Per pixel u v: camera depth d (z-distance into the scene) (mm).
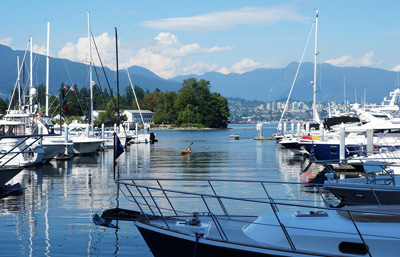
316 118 57500
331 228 9367
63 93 48750
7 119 36656
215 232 10359
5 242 13562
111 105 136250
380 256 8859
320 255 8734
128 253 12586
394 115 54125
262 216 10516
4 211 17688
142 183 25047
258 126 91688
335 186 13469
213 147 62562
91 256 12359
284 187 22859
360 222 9383
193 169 32875
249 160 40625
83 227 15180
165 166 35219
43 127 37656
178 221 11102
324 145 32938
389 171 15883
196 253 9766
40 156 35219
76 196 20922
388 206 10023
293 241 9312
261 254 9109
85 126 56781
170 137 104625
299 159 41438
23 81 52469
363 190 13078
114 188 23297
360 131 39969
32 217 16609
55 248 13016
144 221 10875
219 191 21766
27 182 25844
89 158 42750
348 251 9016
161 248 10336
